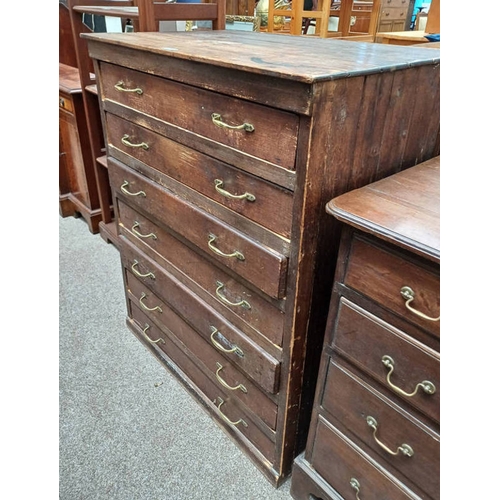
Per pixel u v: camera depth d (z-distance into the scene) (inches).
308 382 41.2
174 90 37.3
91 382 58.7
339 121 28.7
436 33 71.9
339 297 31.9
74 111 82.2
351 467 36.9
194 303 47.4
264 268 34.8
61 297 75.2
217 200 37.7
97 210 94.6
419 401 28.8
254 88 29.5
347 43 47.8
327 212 28.8
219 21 61.2
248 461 49.0
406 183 32.4
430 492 30.8
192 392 56.4
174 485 46.3
